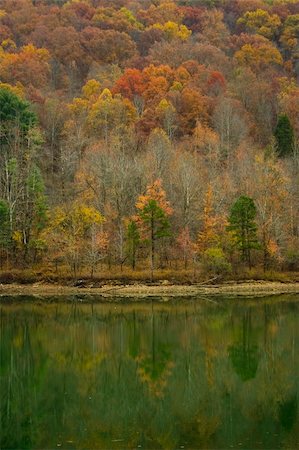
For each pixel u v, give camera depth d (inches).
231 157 3614.7
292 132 3843.5
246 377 1311.5
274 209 2962.6
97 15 5634.8
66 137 3804.1
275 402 1136.8
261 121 4382.4
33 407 1128.8
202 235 2832.2
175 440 938.1
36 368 1412.4
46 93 4443.9
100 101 4015.8
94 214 2773.1
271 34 5723.4
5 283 2728.8
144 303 2397.9
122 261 2810.0
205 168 3373.5
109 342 1699.1
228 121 3782.0
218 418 1045.8
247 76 4658.0
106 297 2566.4
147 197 2822.3
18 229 2861.7
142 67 4869.6
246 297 2524.6
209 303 2380.7
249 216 2760.8
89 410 1109.1
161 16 5880.9
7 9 5684.1
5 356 1533.0
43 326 1934.1
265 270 2849.4
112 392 1213.7
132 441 944.3
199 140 3695.9
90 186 3009.4
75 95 4601.4
